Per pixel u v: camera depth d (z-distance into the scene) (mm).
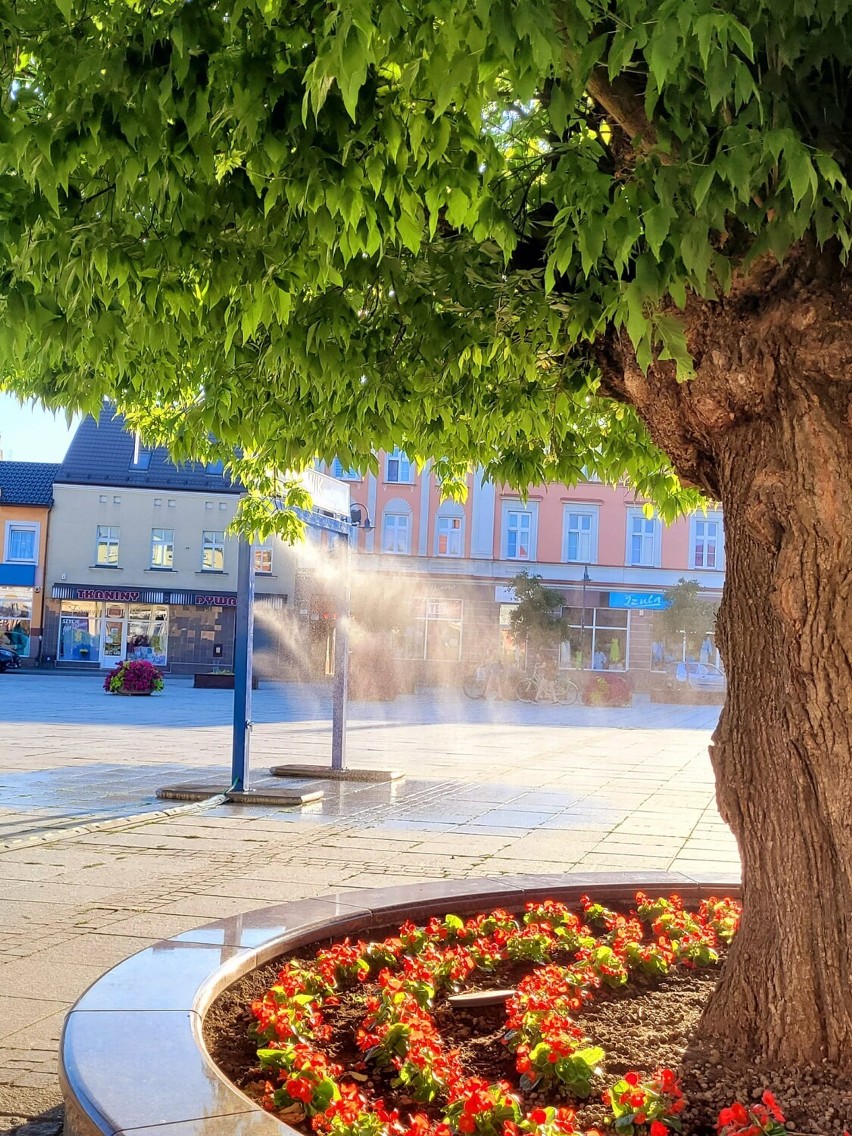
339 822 11414
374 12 2592
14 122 3066
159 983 4152
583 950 5027
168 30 2945
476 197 3312
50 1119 4066
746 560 4043
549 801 13352
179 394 7199
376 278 4590
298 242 3693
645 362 3076
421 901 5668
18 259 3451
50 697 32562
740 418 3932
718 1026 4051
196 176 3379
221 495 52031
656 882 6309
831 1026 3783
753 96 2857
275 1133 2773
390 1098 3662
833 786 3723
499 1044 4164
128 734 21266
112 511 52000
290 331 4699
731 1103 3580
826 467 3619
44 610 51625
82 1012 3783
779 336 3684
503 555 48125
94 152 3113
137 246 3697
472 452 7520
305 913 5363
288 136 3150
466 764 17516
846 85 3311
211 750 18672
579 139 3529
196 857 9305
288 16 2992
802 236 3582
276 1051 3641
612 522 48188
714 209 2850
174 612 51969
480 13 2383
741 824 4055
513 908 5988
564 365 5535
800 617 3686
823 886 3836
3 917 7090
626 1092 3318
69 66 3070
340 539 15656
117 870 8688
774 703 3939
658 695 41594
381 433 6102
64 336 3816
